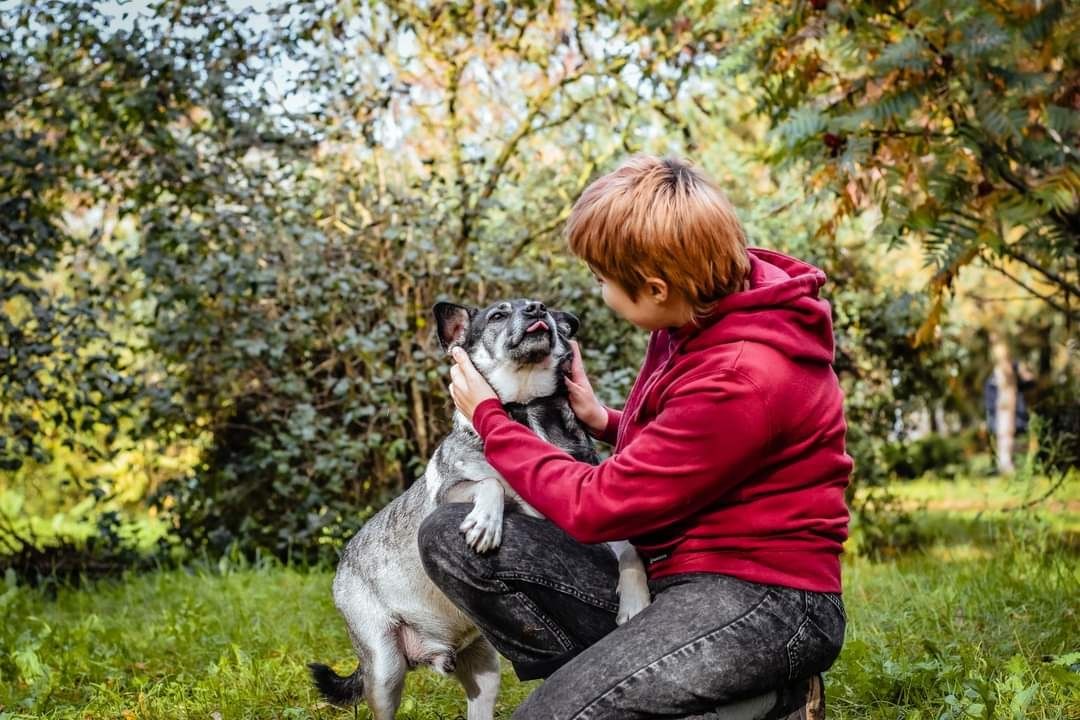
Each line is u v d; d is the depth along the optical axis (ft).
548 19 24.04
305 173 23.25
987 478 38.42
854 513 24.16
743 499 7.45
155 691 12.79
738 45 20.90
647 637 7.25
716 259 7.47
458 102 24.91
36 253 21.15
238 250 21.90
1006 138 15.37
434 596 10.55
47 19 21.61
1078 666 10.80
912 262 28.89
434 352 22.11
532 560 8.32
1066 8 14.99
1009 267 26.50
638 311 7.97
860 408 25.16
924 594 14.97
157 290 22.22
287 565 21.61
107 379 21.66
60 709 12.52
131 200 23.82
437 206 22.29
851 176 16.11
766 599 7.30
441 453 10.76
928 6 14.83
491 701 11.03
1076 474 23.53
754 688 7.24
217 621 15.67
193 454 24.41
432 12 23.65
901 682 10.81
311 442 22.34
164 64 21.61
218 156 22.65
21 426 21.36
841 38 17.79
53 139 22.85
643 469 7.36
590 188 8.00
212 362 22.35
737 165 24.47
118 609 17.93
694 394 7.30
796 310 7.53
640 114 24.00
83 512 27.09
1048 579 14.76
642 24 22.25
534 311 10.53
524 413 10.55
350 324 22.36
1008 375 40.68
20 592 18.67
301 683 12.91
